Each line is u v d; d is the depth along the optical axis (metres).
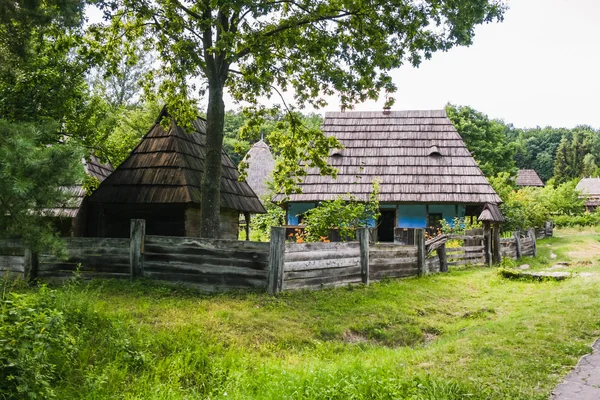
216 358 6.16
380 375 5.21
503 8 10.38
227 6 9.09
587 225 43.97
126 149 14.55
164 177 12.35
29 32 7.93
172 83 13.21
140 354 5.98
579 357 5.80
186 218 12.49
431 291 10.88
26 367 4.75
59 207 5.74
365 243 10.87
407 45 11.15
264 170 39.72
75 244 10.15
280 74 11.62
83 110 13.21
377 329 8.06
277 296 8.92
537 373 5.21
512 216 27.17
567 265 17.08
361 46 11.09
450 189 22.41
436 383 4.93
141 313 7.65
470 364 5.56
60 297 6.93
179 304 8.33
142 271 9.88
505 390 4.76
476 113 43.00
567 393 4.71
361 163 24.02
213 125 11.32
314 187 23.08
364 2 10.47
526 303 9.81
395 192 22.56
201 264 9.53
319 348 7.03
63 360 5.54
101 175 14.61
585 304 8.37
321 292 9.61
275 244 9.05
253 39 10.28
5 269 10.34
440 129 25.36
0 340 4.67
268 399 4.86
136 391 5.32
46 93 11.55
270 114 13.20
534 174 73.19
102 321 6.75
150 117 29.23
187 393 5.41
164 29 11.23
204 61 11.19
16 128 5.40
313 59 11.60
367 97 11.87
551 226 32.50
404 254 12.36
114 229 13.24
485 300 10.55
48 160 5.26
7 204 5.31
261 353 6.67
